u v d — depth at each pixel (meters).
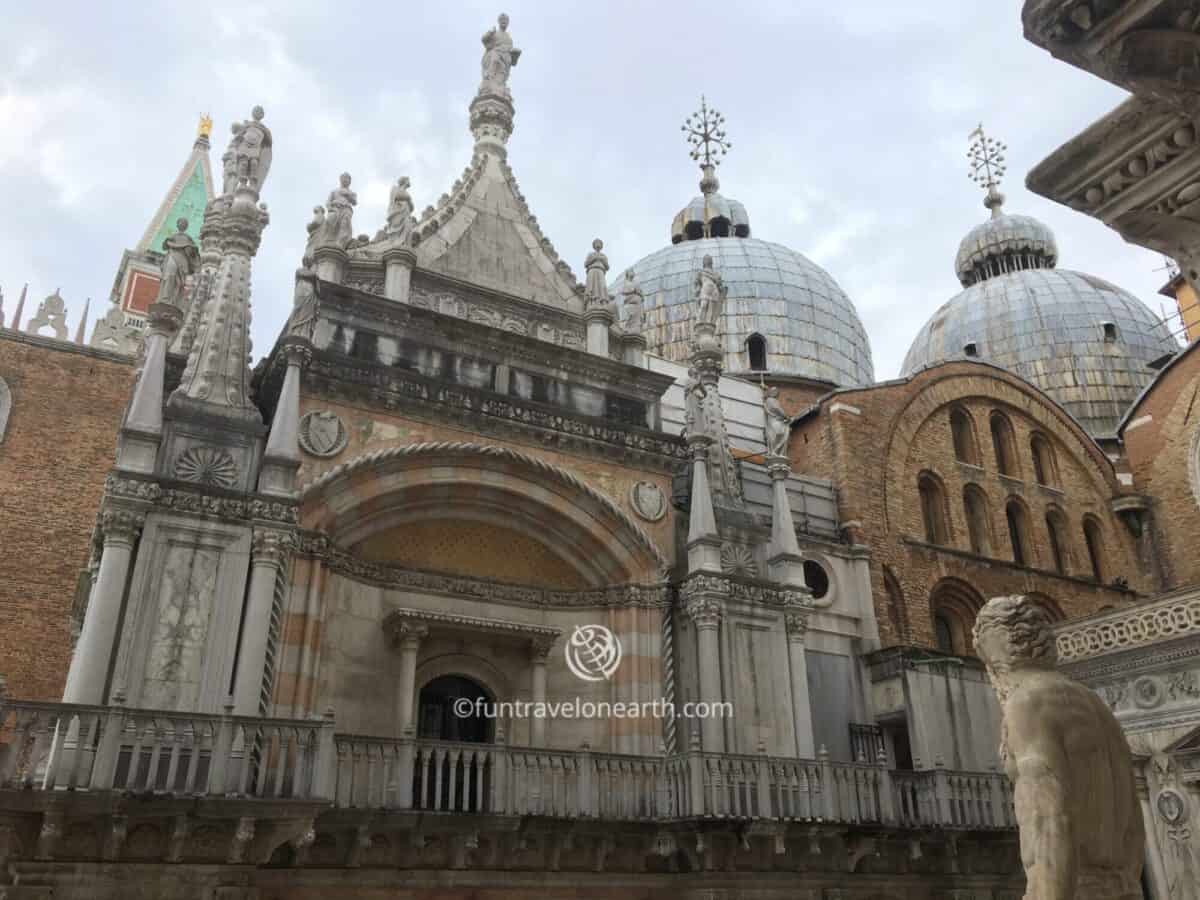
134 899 13.07
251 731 13.91
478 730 19.53
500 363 20.80
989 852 20.94
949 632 29.78
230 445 16.95
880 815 19.08
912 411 31.55
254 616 15.69
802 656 20.52
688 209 54.38
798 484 28.16
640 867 17.64
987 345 56.16
